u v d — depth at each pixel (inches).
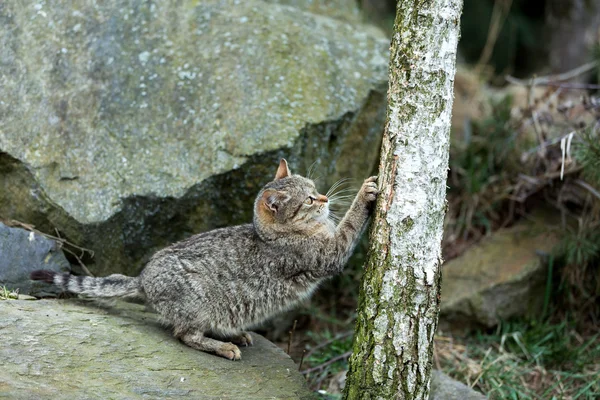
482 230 261.4
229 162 197.8
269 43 221.9
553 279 241.0
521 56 457.1
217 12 228.8
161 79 213.3
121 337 159.8
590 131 223.8
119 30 220.1
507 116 270.2
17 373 136.4
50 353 145.6
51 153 199.2
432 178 141.9
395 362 142.5
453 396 183.8
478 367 211.3
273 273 173.5
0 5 218.2
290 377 164.9
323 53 225.9
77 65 212.8
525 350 219.9
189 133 204.5
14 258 181.8
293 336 233.5
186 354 162.1
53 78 210.2
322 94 214.1
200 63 216.7
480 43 449.4
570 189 247.0
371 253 147.1
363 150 225.0
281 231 173.0
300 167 204.4
